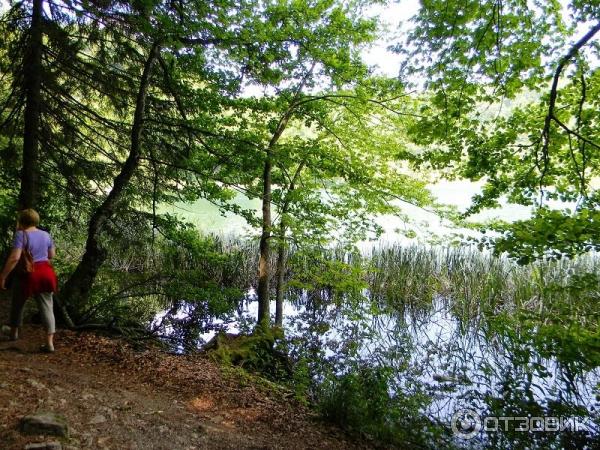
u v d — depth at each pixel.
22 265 5.11
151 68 7.32
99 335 6.32
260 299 9.87
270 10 7.22
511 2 5.46
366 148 9.47
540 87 5.96
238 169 8.31
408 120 8.47
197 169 8.36
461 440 4.88
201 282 8.12
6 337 5.37
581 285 4.85
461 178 7.44
